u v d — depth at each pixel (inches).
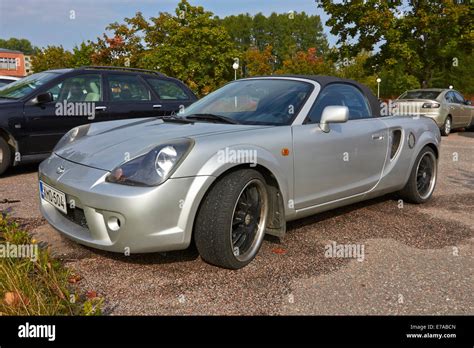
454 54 703.7
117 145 120.3
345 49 732.0
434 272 120.5
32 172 242.5
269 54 1194.6
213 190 111.3
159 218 103.8
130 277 111.5
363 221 163.9
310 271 118.7
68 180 112.8
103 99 255.3
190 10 715.4
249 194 120.0
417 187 186.4
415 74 744.3
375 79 1167.6
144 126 136.3
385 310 99.9
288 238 142.9
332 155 140.6
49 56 982.4
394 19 681.0
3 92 243.8
